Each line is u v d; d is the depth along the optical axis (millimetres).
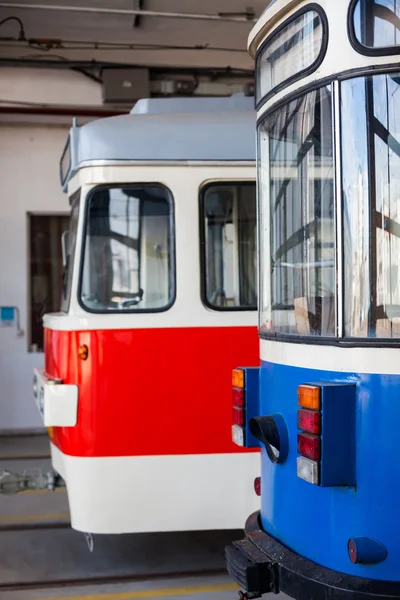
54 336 5047
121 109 10000
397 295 2990
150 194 4934
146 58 10086
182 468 4828
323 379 3105
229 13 8977
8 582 5020
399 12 2959
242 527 4848
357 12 3023
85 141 4934
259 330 3820
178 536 6039
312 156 3240
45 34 9500
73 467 4816
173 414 4836
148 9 8898
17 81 9781
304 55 3260
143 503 4797
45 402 4809
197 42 9781
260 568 3283
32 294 10281
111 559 5473
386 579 2898
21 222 10102
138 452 4801
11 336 10062
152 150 4926
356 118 3027
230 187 4980
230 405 4871
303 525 3248
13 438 9812
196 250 4914
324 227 3160
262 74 3699
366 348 2949
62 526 6258
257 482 4043
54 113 9805
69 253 5348
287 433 3365
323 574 3023
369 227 3010
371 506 2910
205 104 5605
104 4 8773
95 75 9898
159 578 5090
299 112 3318
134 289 4906
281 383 3426
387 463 2889
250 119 5066
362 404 2941
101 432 4777
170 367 4844
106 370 4797
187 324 4871
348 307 3014
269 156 3670
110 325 4820
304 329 3293
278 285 3588
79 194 5020
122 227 4914
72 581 5027
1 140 10055
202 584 4973
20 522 6359
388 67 2975
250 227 4988
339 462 2939
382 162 3006
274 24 3512
